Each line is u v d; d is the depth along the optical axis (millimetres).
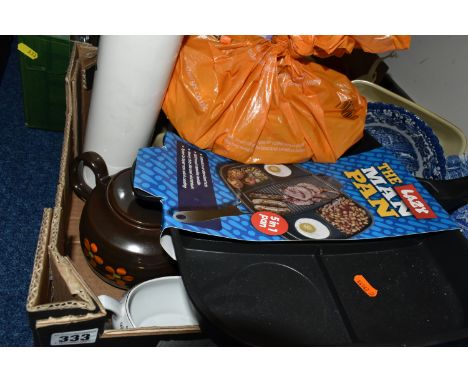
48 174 1046
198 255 535
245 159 664
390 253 586
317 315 516
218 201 574
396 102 800
